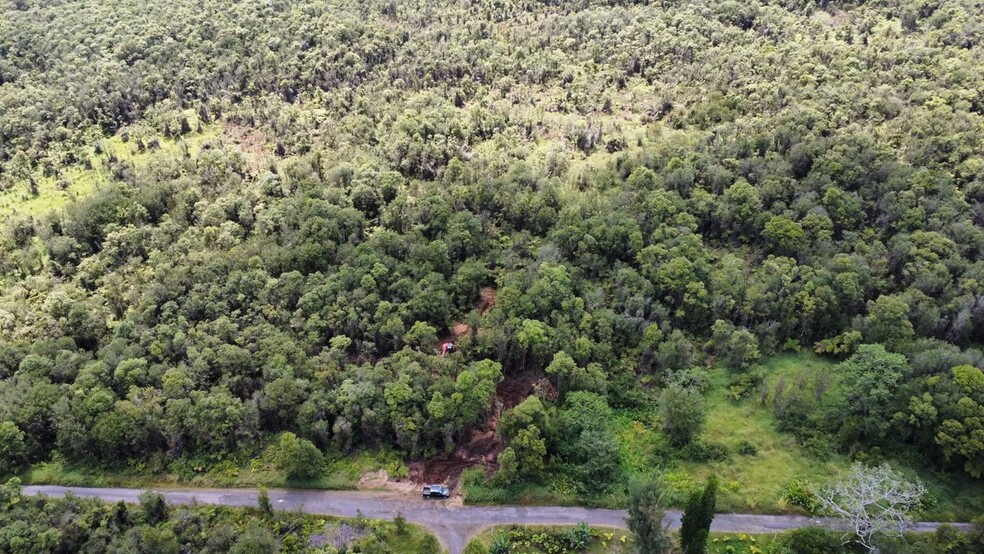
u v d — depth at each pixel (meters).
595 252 143.38
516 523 102.38
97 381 117.62
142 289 138.62
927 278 126.88
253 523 100.31
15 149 196.00
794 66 198.38
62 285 143.75
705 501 86.69
